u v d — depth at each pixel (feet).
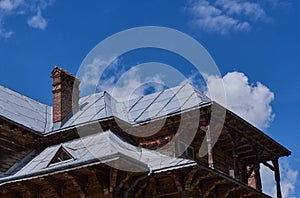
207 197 67.92
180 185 64.54
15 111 79.56
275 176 84.53
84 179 64.49
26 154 76.23
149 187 67.72
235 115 72.59
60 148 68.03
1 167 73.20
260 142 80.84
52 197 67.10
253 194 71.82
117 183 63.77
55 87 82.84
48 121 82.53
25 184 66.03
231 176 70.74
